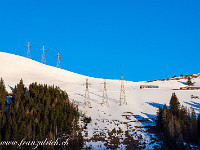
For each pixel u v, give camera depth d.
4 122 44.25
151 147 46.41
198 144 48.53
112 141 48.28
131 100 85.00
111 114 67.06
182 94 92.56
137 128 56.09
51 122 49.19
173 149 45.72
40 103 58.25
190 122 52.69
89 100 81.44
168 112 56.09
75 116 56.69
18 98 59.78
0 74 109.38
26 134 42.44
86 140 48.09
